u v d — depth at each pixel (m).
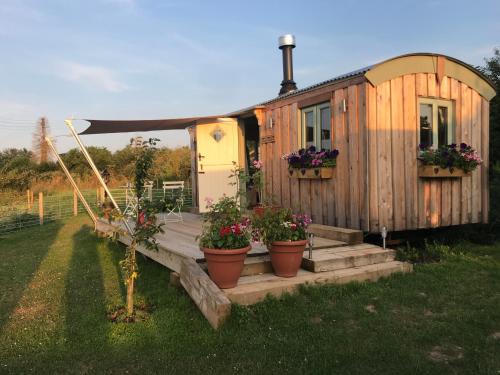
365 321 4.04
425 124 6.77
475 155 6.74
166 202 4.65
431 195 6.78
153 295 5.05
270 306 4.32
